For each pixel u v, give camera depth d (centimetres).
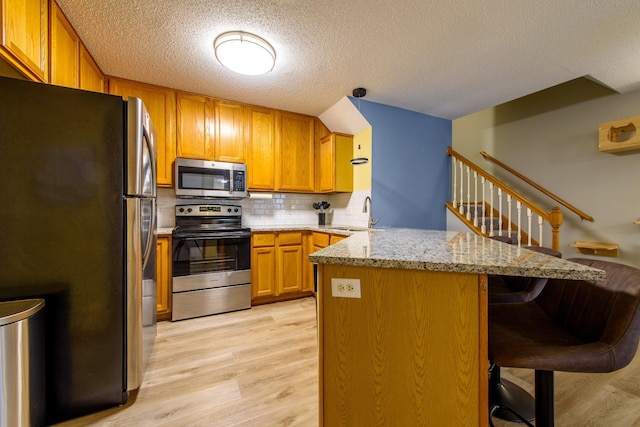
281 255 314
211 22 185
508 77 259
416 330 90
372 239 157
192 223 306
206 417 139
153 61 235
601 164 299
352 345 95
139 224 154
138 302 153
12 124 131
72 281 139
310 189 362
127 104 149
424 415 89
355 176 349
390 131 331
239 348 208
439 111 348
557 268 76
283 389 161
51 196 136
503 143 391
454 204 366
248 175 324
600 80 259
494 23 185
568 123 325
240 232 289
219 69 248
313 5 170
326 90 290
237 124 318
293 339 222
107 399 145
